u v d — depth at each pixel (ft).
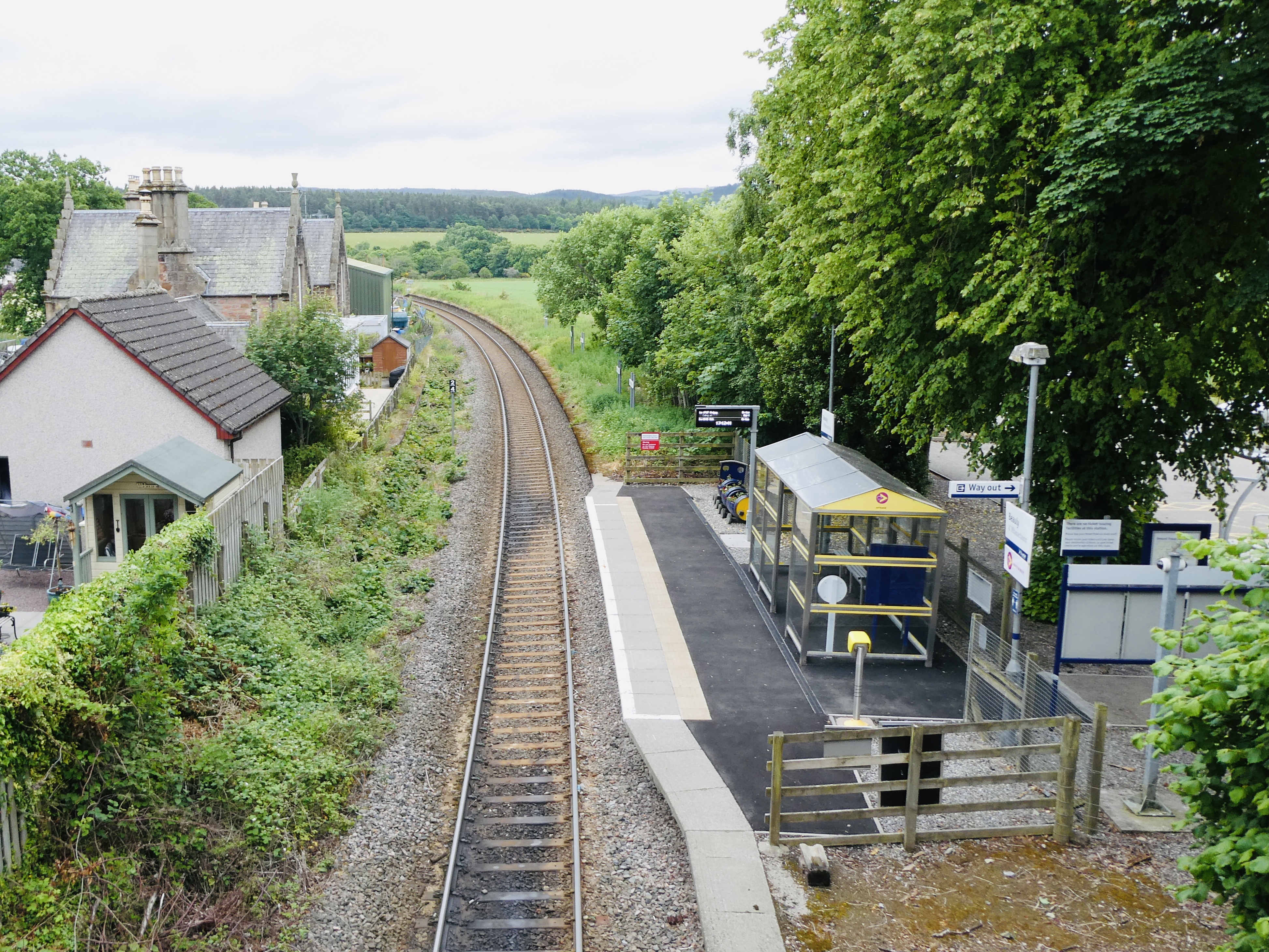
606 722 47.73
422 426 123.24
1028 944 29.99
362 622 57.98
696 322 110.52
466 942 31.83
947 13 46.96
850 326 60.90
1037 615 60.95
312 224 187.21
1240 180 45.24
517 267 491.72
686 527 83.05
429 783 42.39
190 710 42.16
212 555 49.26
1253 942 20.76
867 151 53.21
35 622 55.77
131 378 71.20
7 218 164.55
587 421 129.08
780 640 57.93
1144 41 44.52
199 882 33.60
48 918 28.89
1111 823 36.60
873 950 29.94
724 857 34.94
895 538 59.82
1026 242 48.19
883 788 35.35
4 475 73.77
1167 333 48.91
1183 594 45.70
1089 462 56.39
